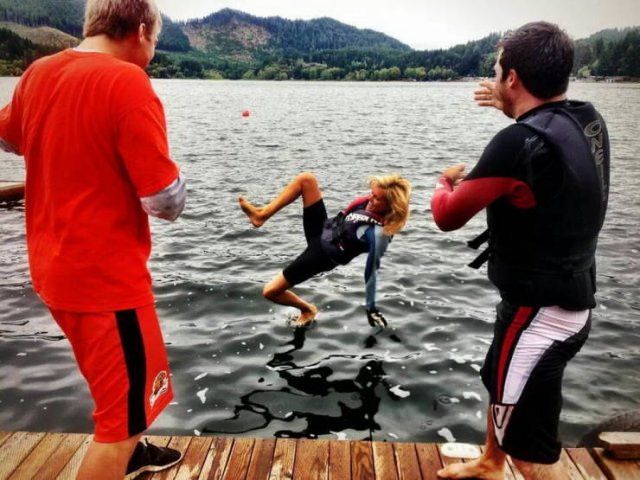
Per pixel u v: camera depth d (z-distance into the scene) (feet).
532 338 6.36
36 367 14.16
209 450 9.12
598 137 6.10
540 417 6.53
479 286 20.16
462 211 6.24
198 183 40.47
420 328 16.60
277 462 8.87
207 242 25.70
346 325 16.72
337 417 12.16
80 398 12.83
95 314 6.14
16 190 29.76
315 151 59.72
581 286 6.16
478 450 9.19
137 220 6.39
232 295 18.97
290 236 26.86
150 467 8.52
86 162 5.92
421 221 30.01
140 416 6.51
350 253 14.87
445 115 122.83
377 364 14.44
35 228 6.35
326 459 8.97
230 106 148.56
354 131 83.25
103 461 6.30
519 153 5.85
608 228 28.58
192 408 12.41
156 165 5.95
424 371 14.12
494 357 6.81
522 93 6.28
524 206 6.02
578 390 13.60
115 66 5.95
